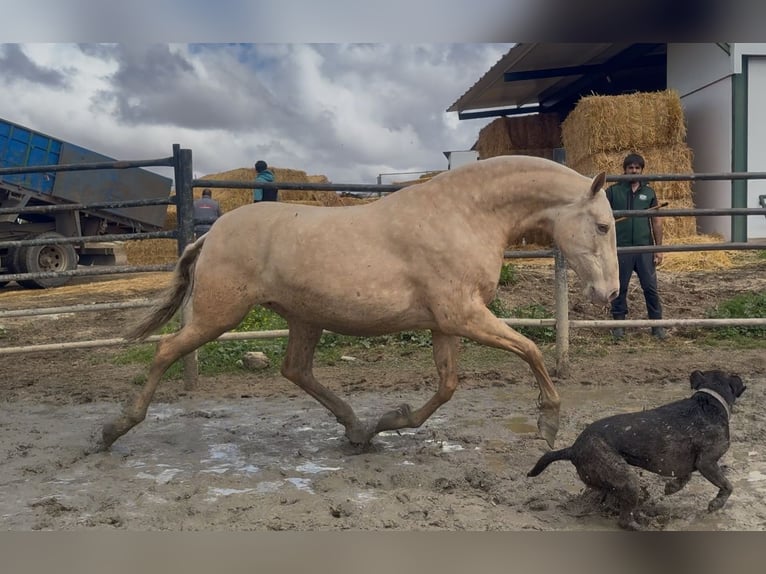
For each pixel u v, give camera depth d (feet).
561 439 16.25
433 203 14.34
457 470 14.38
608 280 14.12
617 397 19.99
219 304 15.14
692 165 51.96
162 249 64.44
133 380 23.20
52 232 52.34
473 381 22.25
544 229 14.74
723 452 11.73
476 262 14.19
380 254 14.20
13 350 21.40
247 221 15.05
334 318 14.56
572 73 66.95
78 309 21.56
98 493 13.47
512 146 71.92
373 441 16.65
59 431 17.75
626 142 49.14
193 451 16.16
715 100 51.57
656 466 11.67
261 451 16.08
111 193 54.70
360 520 11.95
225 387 22.26
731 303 29.86
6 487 13.87
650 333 28.27
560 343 22.43
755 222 50.16
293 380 16.20
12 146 49.49
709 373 12.33
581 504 12.57
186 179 21.33
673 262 42.98
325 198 76.95
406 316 14.49
